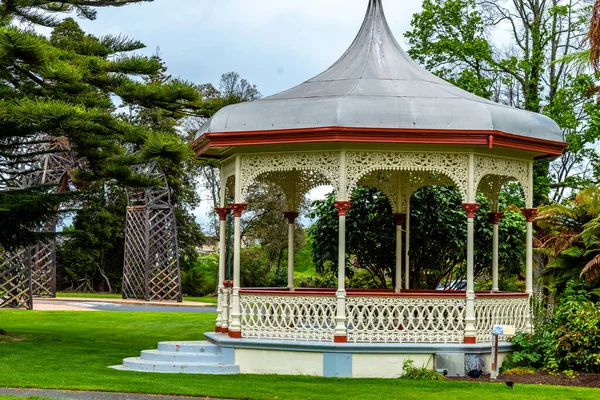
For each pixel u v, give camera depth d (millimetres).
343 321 13773
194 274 46438
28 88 19406
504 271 21375
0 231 18266
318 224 21016
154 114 43844
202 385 12398
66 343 18438
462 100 14102
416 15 30859
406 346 13625
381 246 20453
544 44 29594
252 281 43281
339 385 12586
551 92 30969
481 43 29359
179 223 47875
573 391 12000
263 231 45438
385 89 14688
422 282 21203
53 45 20641
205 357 14469
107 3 22094
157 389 11938
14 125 17719
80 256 45531
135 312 26719
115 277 47750
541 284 18609
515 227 20625
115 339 19844
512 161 15062
